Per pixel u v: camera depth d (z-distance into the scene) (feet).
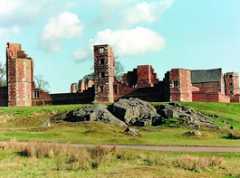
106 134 265.34
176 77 449.06
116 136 259.39
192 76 577.02
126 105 341.00
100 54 469.57
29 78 476.54
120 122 324.39
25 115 367.86
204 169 140.46
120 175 128.36
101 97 464.65
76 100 479.41
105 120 325.21
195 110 352.69
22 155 165.99
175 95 448.65
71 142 226.38
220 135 277.03
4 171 135.74
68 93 481.46
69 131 280.72
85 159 148.87
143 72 503.61
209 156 166.30
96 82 467.52
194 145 214.69
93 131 270.26
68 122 330.95
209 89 563.48
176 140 244.01
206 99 464.65
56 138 245.45
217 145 215.72
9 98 466.70
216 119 347.77
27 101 471.21
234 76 625.41
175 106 342.23
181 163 145.89
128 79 515.91
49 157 160.76
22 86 467.52
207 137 261.44
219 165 145.89
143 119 326.65
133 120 331.98
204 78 569.64
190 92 458.91
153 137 258.37
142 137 256.52
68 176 127.54
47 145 175.94
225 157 166.81
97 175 128.47
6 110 382.42
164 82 458.50
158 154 168.86
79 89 576.20
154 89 461.78
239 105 431.84
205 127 304.30
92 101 470.80
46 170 137.39
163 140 242.58
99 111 333.62
